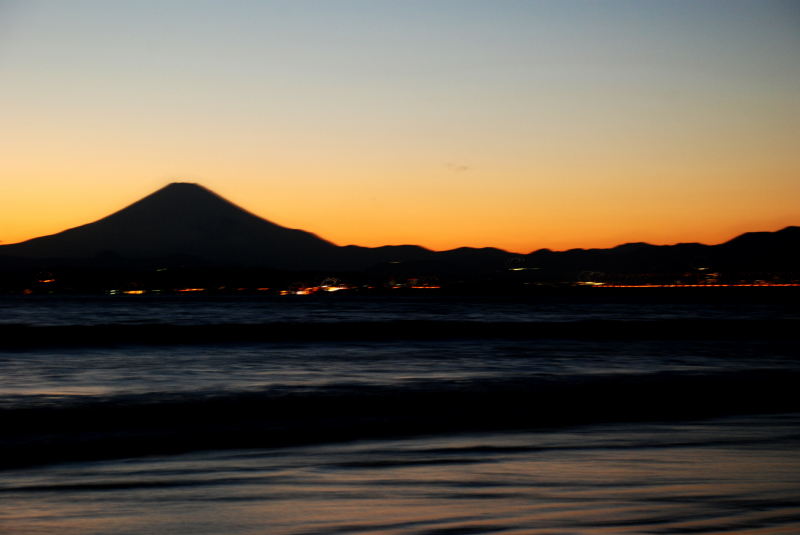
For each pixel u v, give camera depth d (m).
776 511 6.07
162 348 35.91
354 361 27.56
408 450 9.51
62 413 13.40
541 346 38.12
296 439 10.54
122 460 8.96
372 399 15.58
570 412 13.43
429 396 16.12
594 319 84.81
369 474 7.89
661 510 6.12
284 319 83.38
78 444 10.16
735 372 22.56
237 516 6.13
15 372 22.75
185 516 6.18
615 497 6.63
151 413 13.44
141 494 7.01
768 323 71.25
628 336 49.88
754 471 7.85
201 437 10.75
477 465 8.37
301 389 17.84
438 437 10.62
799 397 15.82
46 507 6.53
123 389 18.05
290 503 6.56
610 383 19.00
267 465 8.53
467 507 6.32
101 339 44.38
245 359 28.52
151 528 5.83
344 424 12.04
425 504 6.45
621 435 10.66
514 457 8.89
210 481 7.61
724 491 6.86
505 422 12.18
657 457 8.79
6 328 57.09
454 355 31.12
